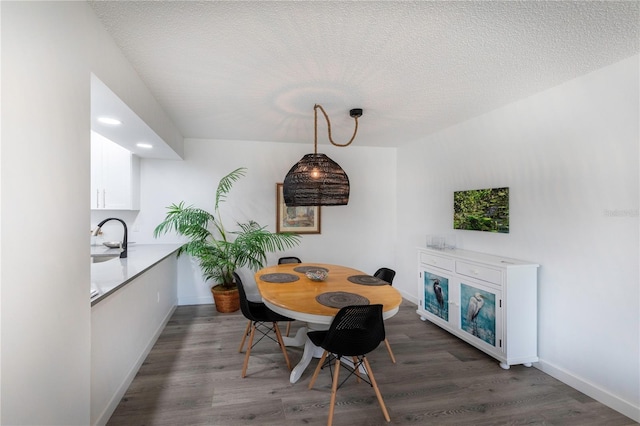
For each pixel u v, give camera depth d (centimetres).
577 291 238
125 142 319
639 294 203
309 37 180
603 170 222
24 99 107
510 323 262
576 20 165
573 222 241
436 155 407
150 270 296
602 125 222
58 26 126
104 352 192
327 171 252
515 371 263
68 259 135
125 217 414
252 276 455
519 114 287
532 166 275
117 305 213
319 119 343
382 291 248
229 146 447
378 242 502
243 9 154
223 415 203
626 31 175
